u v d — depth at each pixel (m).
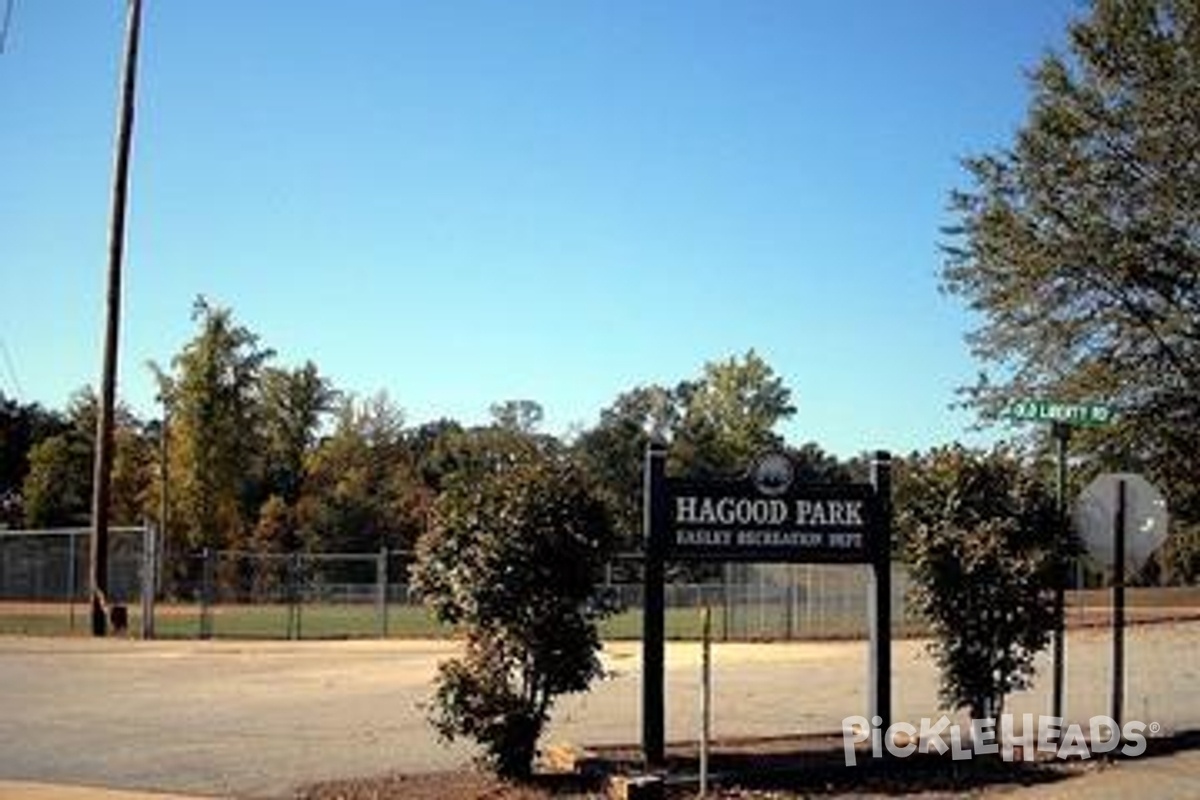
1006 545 14.86
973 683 14.88
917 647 32.38
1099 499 15.34
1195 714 18.95
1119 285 38.44
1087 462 37.12
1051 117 39.12
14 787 13.56
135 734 17.39
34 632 39.09
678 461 86.75
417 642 35.53
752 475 14.55
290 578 50.25
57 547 49.47
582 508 13.28
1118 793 12.75
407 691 22.77
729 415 89.06
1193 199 38.03
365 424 94.06
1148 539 15.22
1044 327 38.81
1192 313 38.09
